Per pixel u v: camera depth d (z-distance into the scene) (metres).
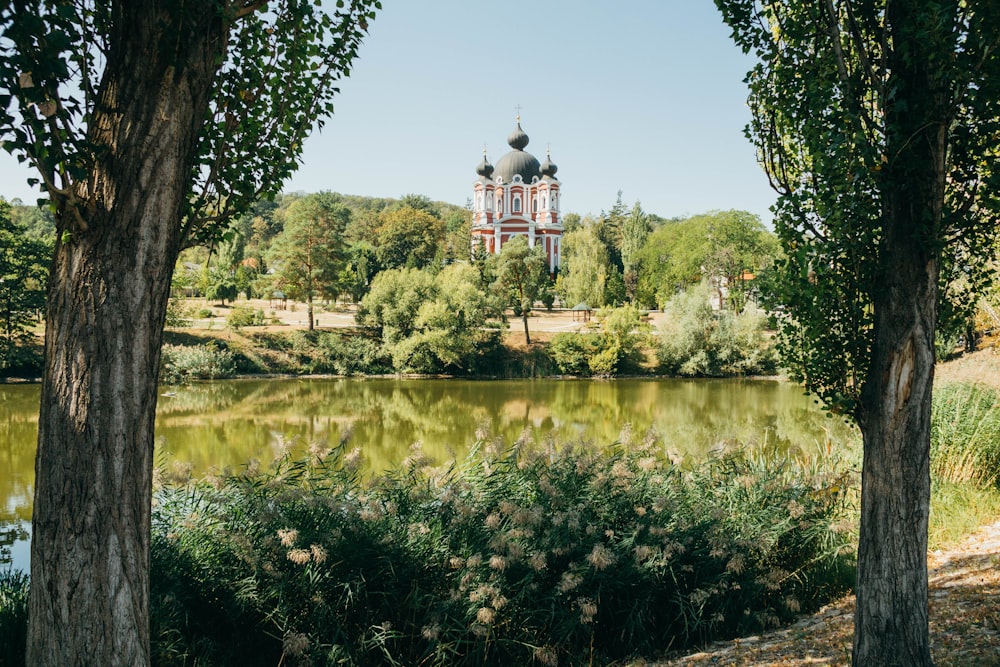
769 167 5.30
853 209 4.51
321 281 50.00
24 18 2.96
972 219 4.55
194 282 61.44
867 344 4.81
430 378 44.25
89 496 3.32
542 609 6.39
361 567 6.15
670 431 24.48
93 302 3.35
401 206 105.62
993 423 11.09
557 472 7.88
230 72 4.65
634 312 47.47
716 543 7.05
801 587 7.66
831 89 4.65
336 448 7.93
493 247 83.75
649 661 6.41
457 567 6.46
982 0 3.77
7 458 18.56
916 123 4.22
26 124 3.13
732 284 56.91
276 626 5.98
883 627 4.49
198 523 6.48
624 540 6.95
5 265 33.41
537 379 44.69
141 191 3.40
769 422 27.05
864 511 4.66
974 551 7.77
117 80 3.43
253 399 32.91
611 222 103.56
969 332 17.17
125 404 3.39
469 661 6.21
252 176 4.91
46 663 3.33
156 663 5.13
